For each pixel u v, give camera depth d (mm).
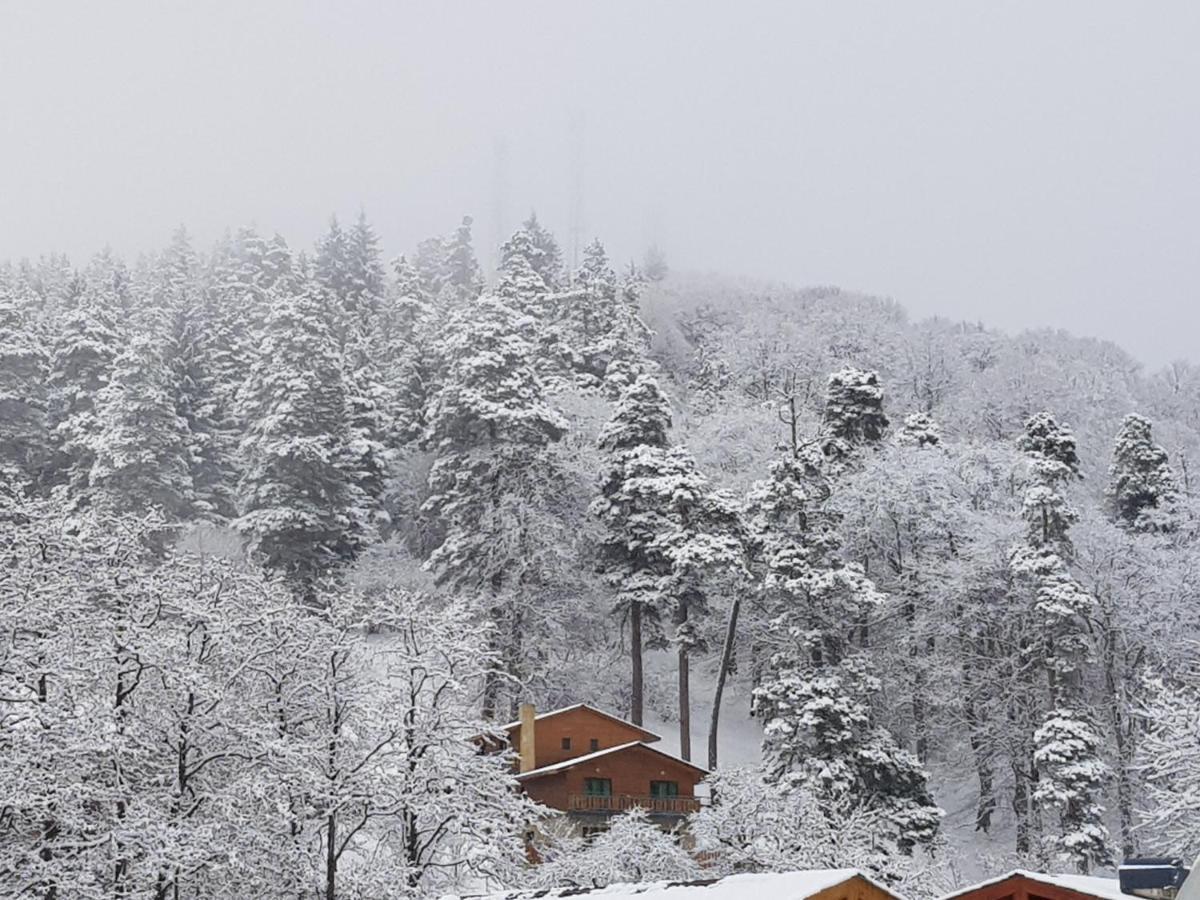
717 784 32500
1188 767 31359
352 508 57250
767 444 67562
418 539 63219
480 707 50250
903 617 52281
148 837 20281
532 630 53375
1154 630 47250
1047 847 39969
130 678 23484
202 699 23203
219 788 23641
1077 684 45594
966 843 46594
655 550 51531
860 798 39688
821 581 43781
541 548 53031
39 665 22141
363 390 65938
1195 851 31031
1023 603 48000
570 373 70312
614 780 41094
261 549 52250
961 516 51656
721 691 50594
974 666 49531
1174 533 56875
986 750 47375
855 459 56594
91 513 26031
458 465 54562
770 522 46594
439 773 25547
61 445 63312
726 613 57688
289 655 25672
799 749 41250
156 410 57000
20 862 20391
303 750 23328
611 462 54156
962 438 72938
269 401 58594
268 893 22781
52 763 21344
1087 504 53344
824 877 13547
